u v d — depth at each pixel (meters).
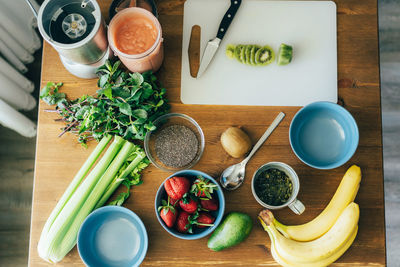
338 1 1.07
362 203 1.02
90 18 0.93
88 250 1.00
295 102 1.05
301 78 1.06
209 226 0.97
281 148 1.04
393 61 1.62
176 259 1.00
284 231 0.99
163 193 0.98
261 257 1.00
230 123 1.05
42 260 1.01
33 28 1.50
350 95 1.06
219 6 1.08
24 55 1.51
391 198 1.58
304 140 1.04
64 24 0.93
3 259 1.53
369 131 1.04
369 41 1.07
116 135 1.00
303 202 1.02
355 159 1.04
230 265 1.00
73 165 1.04
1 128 1.55
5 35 1.33
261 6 1.08
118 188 1.04
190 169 1.03
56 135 1.05
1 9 1.25
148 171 1.03
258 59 1.06
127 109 0.92
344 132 1.04
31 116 1.57
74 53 0.92
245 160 1.02
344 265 1.00
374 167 1.03
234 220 0.96
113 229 1.02
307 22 1.07
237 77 1.06
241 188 1.03
